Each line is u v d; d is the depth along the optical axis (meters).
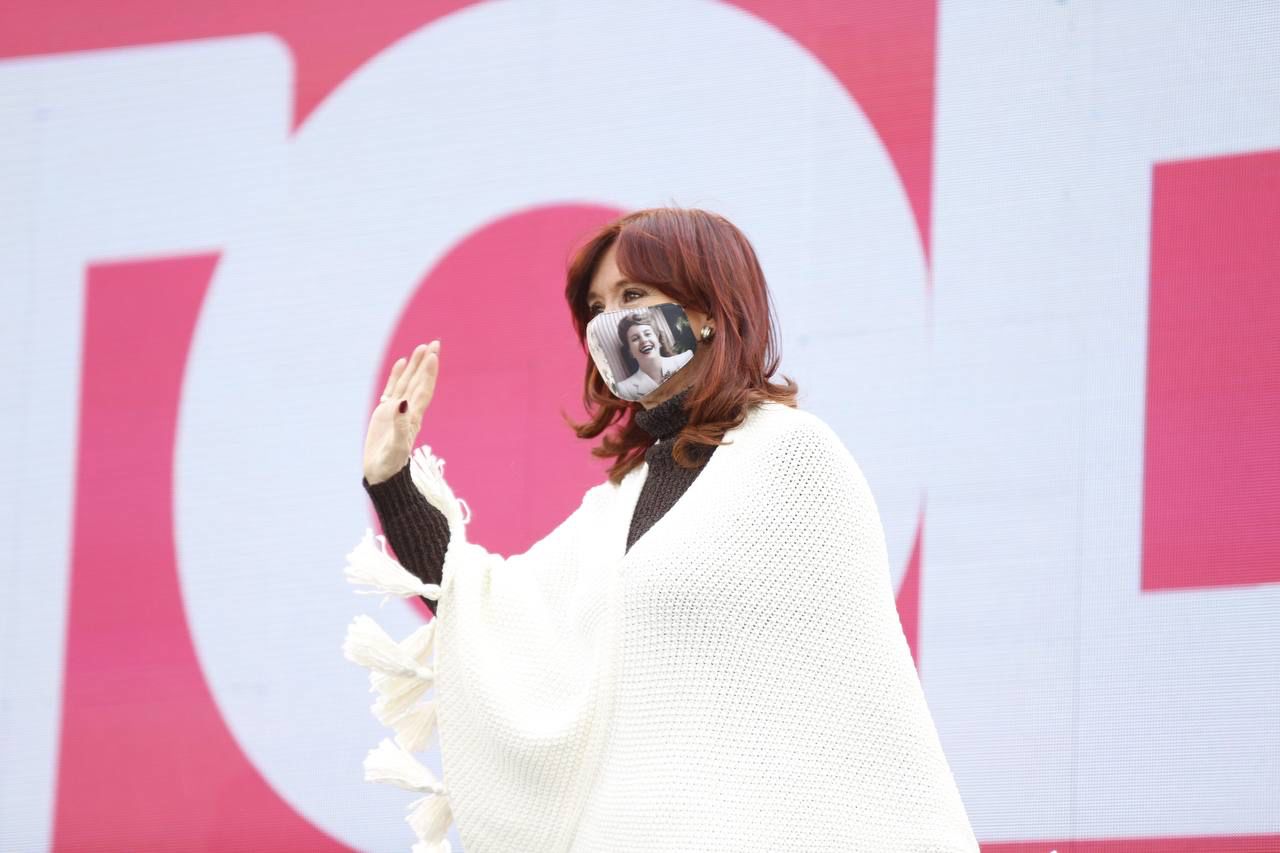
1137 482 5.75
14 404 6.92
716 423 3.48
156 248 6.95
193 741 6.48
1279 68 5.89
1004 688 5.74
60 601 6.72
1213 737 5.58
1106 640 5.69
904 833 3.19
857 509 3.36
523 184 6.64
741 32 6.48
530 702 3.46
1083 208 5.98
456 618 3.52
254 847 6.35
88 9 7.19
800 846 3.16
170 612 6.61
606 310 3.65
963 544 5.85
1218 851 5.53
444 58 6.80
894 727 3.24
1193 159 5.91
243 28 7.02
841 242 6.21
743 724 3.23
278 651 6.49
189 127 7.01
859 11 6.34
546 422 6.42
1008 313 5.98
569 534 3.69
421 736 3.65
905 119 6.22
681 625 3.29
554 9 6.71
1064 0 6.11
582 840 3.33
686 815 3.19
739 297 3.53
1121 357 5.84
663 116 6.53
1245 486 5.67
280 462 6.66
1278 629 5.58
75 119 7.12
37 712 6.64
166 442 6.77
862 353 6.09
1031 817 5.66
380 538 3.68
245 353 6.77
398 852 6.23
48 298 7.00
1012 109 6.11
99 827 6.50
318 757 6.36
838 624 3.28
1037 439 5.86
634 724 3.31
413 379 3.71
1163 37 6.00
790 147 6.35
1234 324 5.78
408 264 6.70
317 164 6.86
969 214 6.08
